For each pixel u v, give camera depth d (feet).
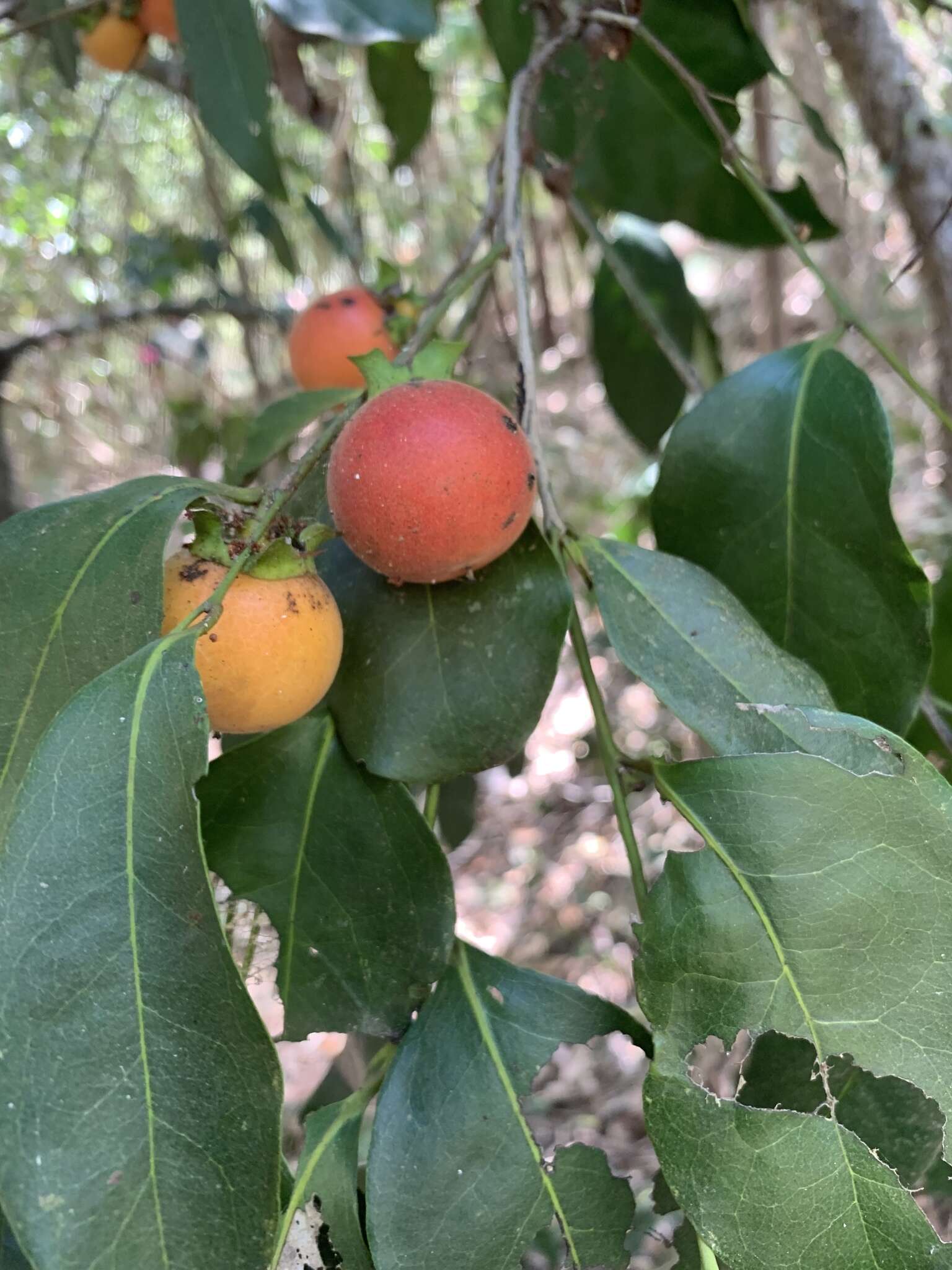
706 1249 0.40
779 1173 0.33
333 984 0.43
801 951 0.34
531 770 1.93
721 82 0.64
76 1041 0.28
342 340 0.65
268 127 0.53
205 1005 0.29
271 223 1.13
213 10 0.50
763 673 0.40
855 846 0.34
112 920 0.29
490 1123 0.39
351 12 0.54
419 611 0.43
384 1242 0.37
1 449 1.24
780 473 0.49
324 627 0.37
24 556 0.35
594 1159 0.39
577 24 0.51
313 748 0.45
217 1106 0.29
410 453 0.35
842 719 0.37
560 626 0.42
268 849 0.44
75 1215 0.27
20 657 0.34
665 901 0.35
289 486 0.37
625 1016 0.41
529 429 0.44
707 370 1.00
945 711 0.62
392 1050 0.44
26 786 0.30
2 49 1.29
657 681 0.40
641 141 0.72
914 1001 0.33
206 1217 0.28
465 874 1.84
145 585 0.35
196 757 0.31
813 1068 0.41
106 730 0.31
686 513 0.51
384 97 0.93
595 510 1.91
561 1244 0.50
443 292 0.56
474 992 0.42
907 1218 0.32
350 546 0.38
